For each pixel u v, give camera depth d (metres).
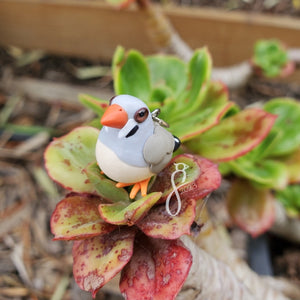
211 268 0.22
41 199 0.38
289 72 0.36
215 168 0.20
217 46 0.46
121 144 0.18
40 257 0.34
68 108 0.47
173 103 0.24
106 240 0.19
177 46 0.36
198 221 0.21
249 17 0.43
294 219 0.35
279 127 0.30
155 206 0.19
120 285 0.19
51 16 0.48
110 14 0.46
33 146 0.43
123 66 0.25
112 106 0.17
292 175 0.29
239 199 0.30
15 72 0.51
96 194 0.20
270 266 0.33
